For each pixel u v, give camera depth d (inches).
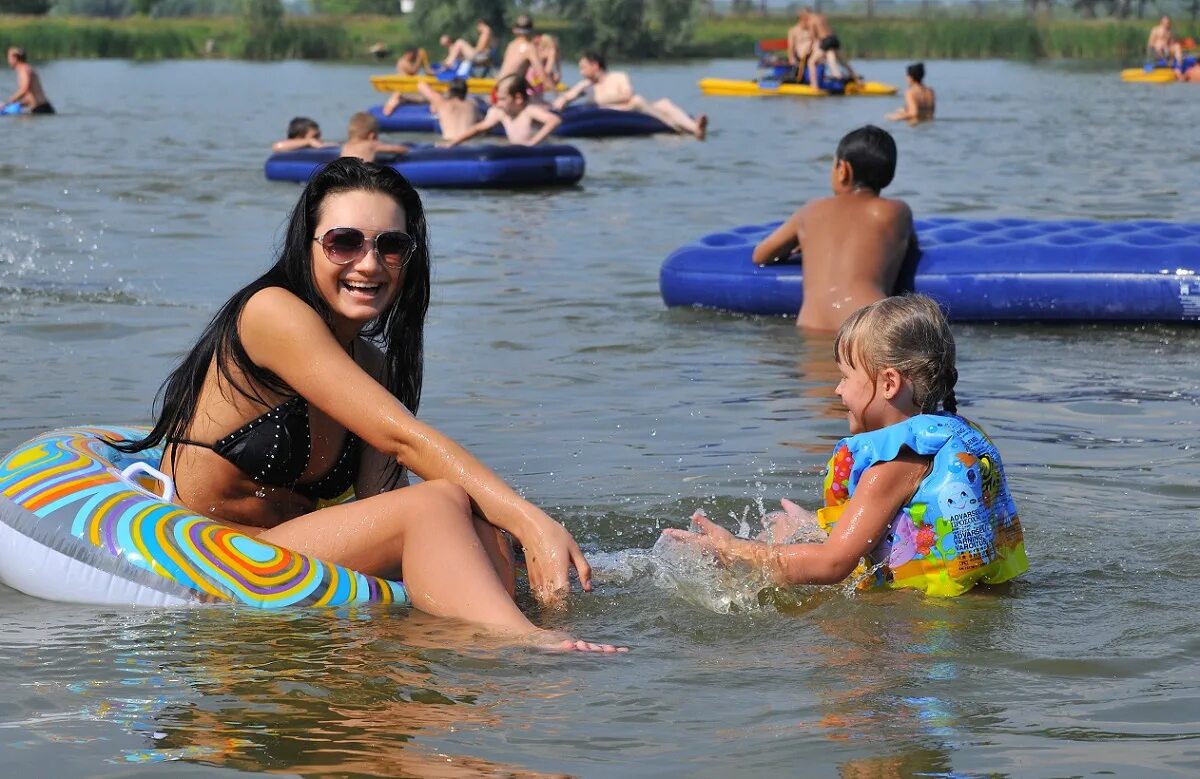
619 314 310.2
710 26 2174.0
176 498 150.9
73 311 298.2
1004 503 145.2
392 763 100.7
